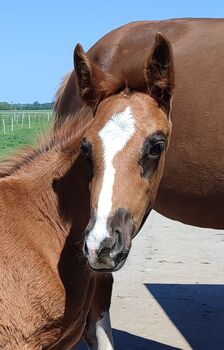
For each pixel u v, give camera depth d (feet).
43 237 4.57
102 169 4.03
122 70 4.61
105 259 3.86
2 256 4.42
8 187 4.71
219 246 10.46
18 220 4.58
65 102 6.56
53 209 4.64
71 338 4.77
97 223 3.91
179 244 10.61
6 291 4.38
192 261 9.53
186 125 5.71
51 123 5.37
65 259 4.56
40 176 4.75
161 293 8.21
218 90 5.61
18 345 4.41
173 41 6.03
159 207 6.18
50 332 4.50
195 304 7.85
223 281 8.66
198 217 5.95
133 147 4.07
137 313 7.54
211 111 5.59
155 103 4.29
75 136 4.77
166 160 5.85
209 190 5.70
